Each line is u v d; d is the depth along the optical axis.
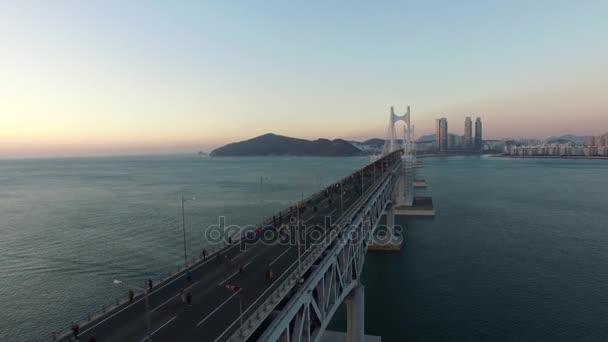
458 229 112.75
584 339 53.19
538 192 185.62
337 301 42.16
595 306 62.34
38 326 56.25
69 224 117.56
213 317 31.28
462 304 63.97
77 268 78.50
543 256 87.12
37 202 163.62
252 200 159.75
